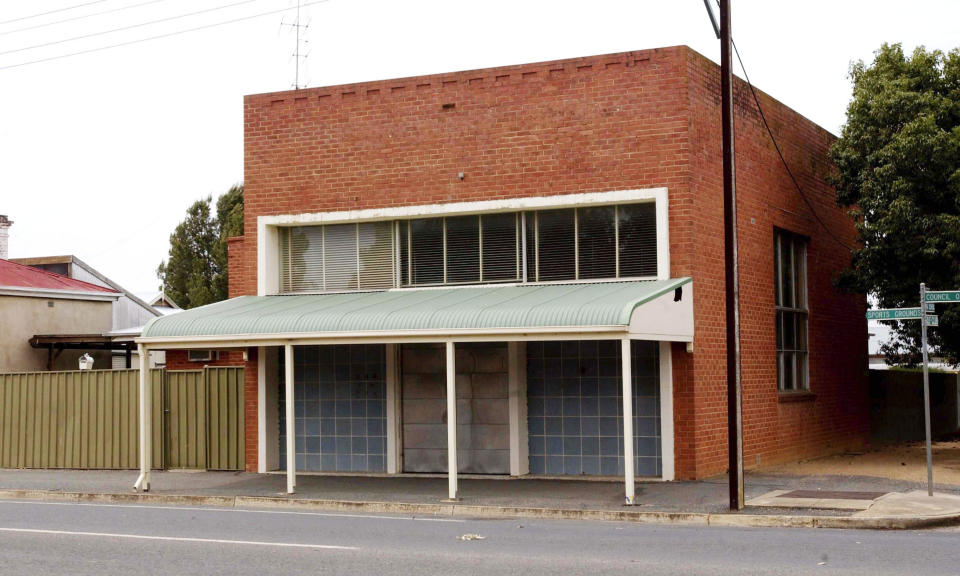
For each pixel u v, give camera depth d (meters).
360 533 13.35
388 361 20.52
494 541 12.49
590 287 18.48
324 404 21.17
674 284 17.69
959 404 34.72
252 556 11.36
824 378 24.91
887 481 17.67
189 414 22.19
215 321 18.73
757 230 21.41
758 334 21.11
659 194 18.56
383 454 20.66
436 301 18.42
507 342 19.62
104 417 22.95
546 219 19.69
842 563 10.59
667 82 18.64
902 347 28.00
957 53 22.83
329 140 21.08
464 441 19.94
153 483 19.86
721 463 19.14
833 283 25.03
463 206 19.94
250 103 21.75
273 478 20.31
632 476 15.65
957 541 12.17
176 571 10.52
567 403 19.30
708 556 11.13
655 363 18.75
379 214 20.58
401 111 20.53
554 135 19.38
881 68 23.20
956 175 21.00
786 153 23.28
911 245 21.95
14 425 23.77
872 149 22.75
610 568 10.38
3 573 10.55
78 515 15.70
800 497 15.73
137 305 36.78
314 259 21.45
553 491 17.28
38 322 32.41
